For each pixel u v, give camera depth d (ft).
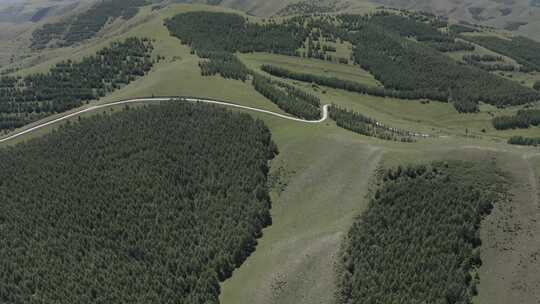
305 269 365.40
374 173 435.12
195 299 376.07
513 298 331.57
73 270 394.32
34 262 399.65
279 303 355.56
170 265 410.11
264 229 459.32
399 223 375.25
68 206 456.86
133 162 506.48
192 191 490.49
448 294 327.88
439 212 377.30
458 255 353.10
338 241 372.58
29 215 447.83
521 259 348.59
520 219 370.32
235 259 417.69
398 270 344.28
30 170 504.02
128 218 449.06
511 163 404.16
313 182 483.51
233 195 481.46
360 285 340.18
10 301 366.43
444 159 418.92
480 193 387.96
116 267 403.13
